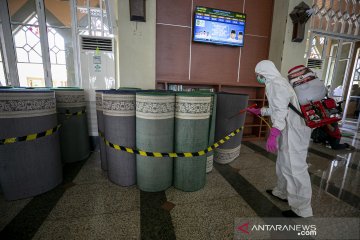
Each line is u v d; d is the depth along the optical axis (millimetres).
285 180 1550
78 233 1190
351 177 2127
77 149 2324
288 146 1383
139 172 1686
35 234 1171
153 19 2885
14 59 3047
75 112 2250
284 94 1315
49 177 1649
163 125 1566
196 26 3244
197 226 1291
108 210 1422
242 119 2375
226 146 2342
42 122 1544
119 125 1650
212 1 3344
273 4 3631
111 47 2748
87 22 3170
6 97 1354
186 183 1698
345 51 5078
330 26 4199
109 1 2965
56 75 3221
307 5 3301
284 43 3459
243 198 1647
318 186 1910
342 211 1506
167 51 3311
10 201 1494
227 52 3609
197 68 3502
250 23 3623
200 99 1567
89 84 2754
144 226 1271
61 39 3131
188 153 1640
